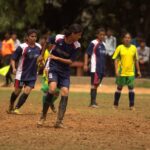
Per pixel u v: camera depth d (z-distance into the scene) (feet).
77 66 257.55
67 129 101.14
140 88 220.23
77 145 86.02
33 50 125.70
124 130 101.50
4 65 225.15
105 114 126.93
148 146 86.38
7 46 223.92
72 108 139.13
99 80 146.41
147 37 290.35
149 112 134.72
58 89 118.83
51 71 102.68
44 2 266.36
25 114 124.67
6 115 122.11
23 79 125.59
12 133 96.07
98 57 147.02
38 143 87.20
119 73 143.74
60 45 102.58
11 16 251.60
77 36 102.22
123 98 172.65
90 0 293.02
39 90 193.26
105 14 294.05
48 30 284.00
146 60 235.81
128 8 293.23
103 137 93.45
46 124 106.63
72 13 291.38
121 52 144.15
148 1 288.10
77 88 209.67
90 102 153.48
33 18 254.68
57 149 82.89
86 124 108.06
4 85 209.36
